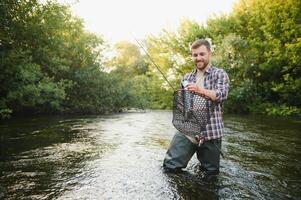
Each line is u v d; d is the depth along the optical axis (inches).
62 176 126.0
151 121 365.7
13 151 175.2
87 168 138.3
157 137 231.9
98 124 323.0
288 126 325.4
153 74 1049.5
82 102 530.9
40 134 242.8
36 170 134.9
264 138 234.1
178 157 132.4
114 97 569.6
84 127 293.1
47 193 105.8
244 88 655.1
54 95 414.6
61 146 191.0
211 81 129.7
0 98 363.9
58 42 447.5
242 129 294.8
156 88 1022.4
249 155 171.9
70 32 558.3
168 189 110.9
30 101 388.8
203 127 127.0
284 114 558.9
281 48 636.1
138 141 212.7
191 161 150.9
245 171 137.3
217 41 837.2
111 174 128.8
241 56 698.2
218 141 130.3
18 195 103.5
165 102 1000.2
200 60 130.3
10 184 115.1
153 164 145.9
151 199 101.2
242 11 884.0
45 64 445.1
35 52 417.1
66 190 109.0
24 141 208.8
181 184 116.6
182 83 136.4
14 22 360.8
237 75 697.6
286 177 129.4
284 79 623.2
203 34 951.0
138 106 627.8
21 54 350.6
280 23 657.6
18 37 379.6
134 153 171.2
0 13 335.6
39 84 387.2
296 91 604.4
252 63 683.4
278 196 106.7
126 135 241.3
